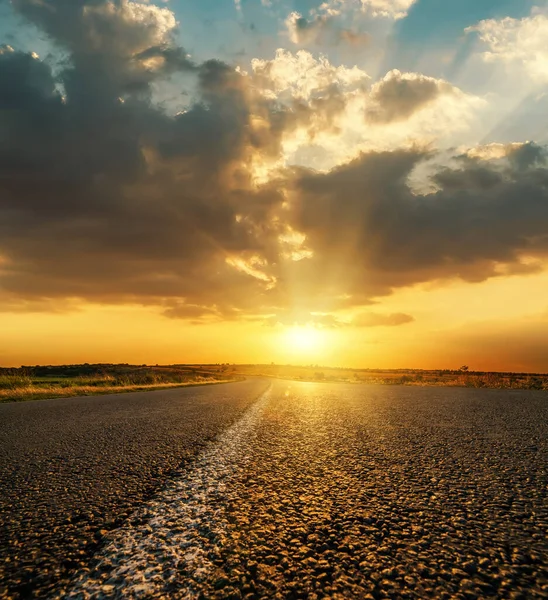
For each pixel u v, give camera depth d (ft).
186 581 5.14
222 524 7.16
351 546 6.22
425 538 6.54
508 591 4.94
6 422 22.66
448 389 64.08
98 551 6.07
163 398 43.14
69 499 8.66
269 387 73.87
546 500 8.52
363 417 24.17
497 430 18.67
